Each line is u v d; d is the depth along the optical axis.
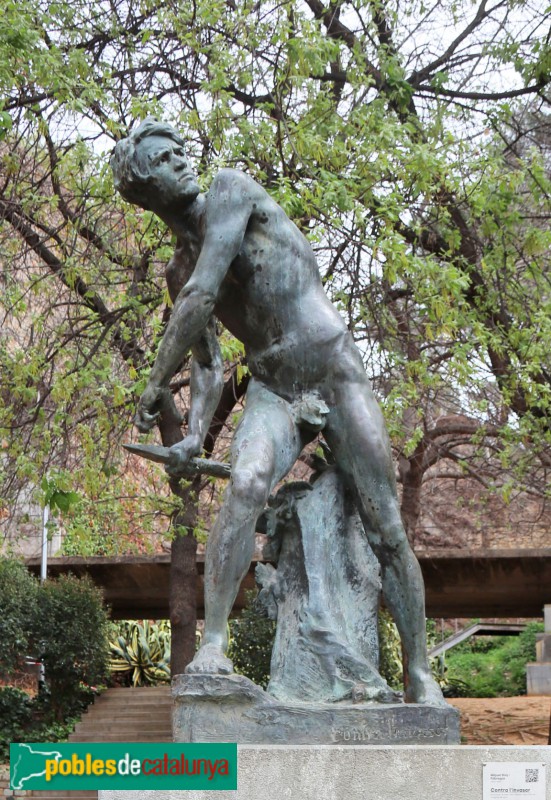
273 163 11.20
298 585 4.49
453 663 26.36
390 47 12.67
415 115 12.79
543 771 3.76
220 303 4.68
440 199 12.38
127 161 4.60
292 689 4.29
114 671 20.67
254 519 4.25
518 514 20.50
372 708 4.04
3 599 16.20
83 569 18.00
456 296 11.33
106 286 12.12
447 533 21.97
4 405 12.23
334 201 10.39
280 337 4.57
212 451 12.43
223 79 10.82
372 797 3.72
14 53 10.27
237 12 11.26
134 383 11.20
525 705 19.73
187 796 3.81
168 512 12.70
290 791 3.73
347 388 4.50
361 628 4.46
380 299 11.77
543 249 12.51
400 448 12.44
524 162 12.45
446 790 3.74
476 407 12.38
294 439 4.51
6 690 16.34
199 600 17.22
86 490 12.21
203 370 4.71
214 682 3.98
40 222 12.53
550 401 12.09
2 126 10.04
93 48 12.00
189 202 4.63
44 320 12.15
